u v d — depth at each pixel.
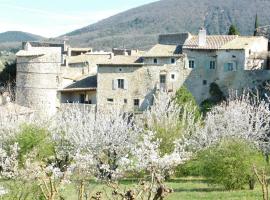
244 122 52.72
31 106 88.62
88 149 48.59
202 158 45.38
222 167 40.66
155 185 20.94
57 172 23.69
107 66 87.94
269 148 52.25
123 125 51.53
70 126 53.94
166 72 86.56
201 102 85.88
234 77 84.50
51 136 51.97
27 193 25.27
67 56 107.75
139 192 18.42
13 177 27.25
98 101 88.38
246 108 61.31
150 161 33.06
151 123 53.25
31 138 49.16
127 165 39.88
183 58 86.56
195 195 36.94
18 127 51.12
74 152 48.19
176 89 86.44
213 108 68.50
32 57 88.75
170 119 53.44
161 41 98.69
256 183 41.94
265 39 89.31
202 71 86.06
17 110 73.00
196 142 51.53
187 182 45.91
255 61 85.56
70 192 30.00
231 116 54.00
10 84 98.31
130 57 89.62
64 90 89.69
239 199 33.97
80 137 49.91
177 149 46.50
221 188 41.59
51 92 89.69
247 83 83.75
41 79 88.88
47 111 83.75
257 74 83.31
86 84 91.50
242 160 40.47
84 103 89.81
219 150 41.66
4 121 53.81
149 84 86.88
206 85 85.94
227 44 86.12
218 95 84.88
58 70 90.50
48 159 45.31
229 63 84.81
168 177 46.94
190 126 55.31
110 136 50.06
